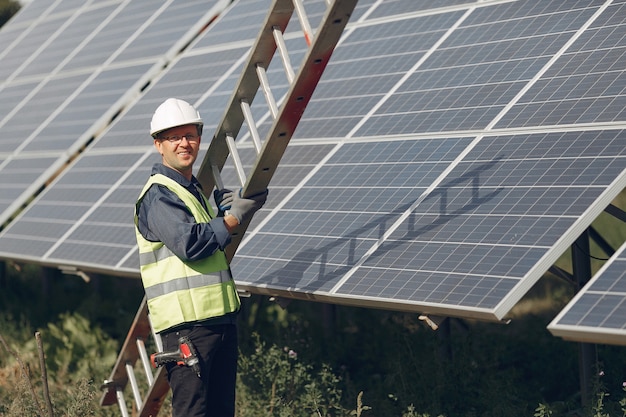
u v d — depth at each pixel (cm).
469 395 967
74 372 1258
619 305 588
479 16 1003
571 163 733
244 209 716
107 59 1675
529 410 973
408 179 840
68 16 2038
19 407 1015
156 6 1741
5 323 1542
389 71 1019
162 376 883
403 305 703
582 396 909
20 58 2008
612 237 1208
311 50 677
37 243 1255
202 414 712
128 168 1268
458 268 704
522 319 1337
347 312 1414
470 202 763
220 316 710
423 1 1111
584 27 880
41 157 1496
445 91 922
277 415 991
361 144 934
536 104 822
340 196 883
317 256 822
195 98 1273
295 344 1126
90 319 1499
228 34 1405
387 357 1158
